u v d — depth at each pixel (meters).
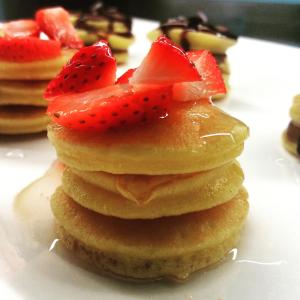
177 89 0.08
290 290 0.08
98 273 0.08
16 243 0.09
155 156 0.08
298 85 0.18
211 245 0.08
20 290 0.08
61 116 0.08
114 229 0.08
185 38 0.19
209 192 0.08
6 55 0.13
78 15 0.23
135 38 0.22
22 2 0.31
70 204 0.09
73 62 0.08
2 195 0.11
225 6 0.27
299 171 0.12
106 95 0.08
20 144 0.13
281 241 0.09
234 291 0.08
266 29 0.24
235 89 0.17
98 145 0.08
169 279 0.08
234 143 0.08
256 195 0.11
